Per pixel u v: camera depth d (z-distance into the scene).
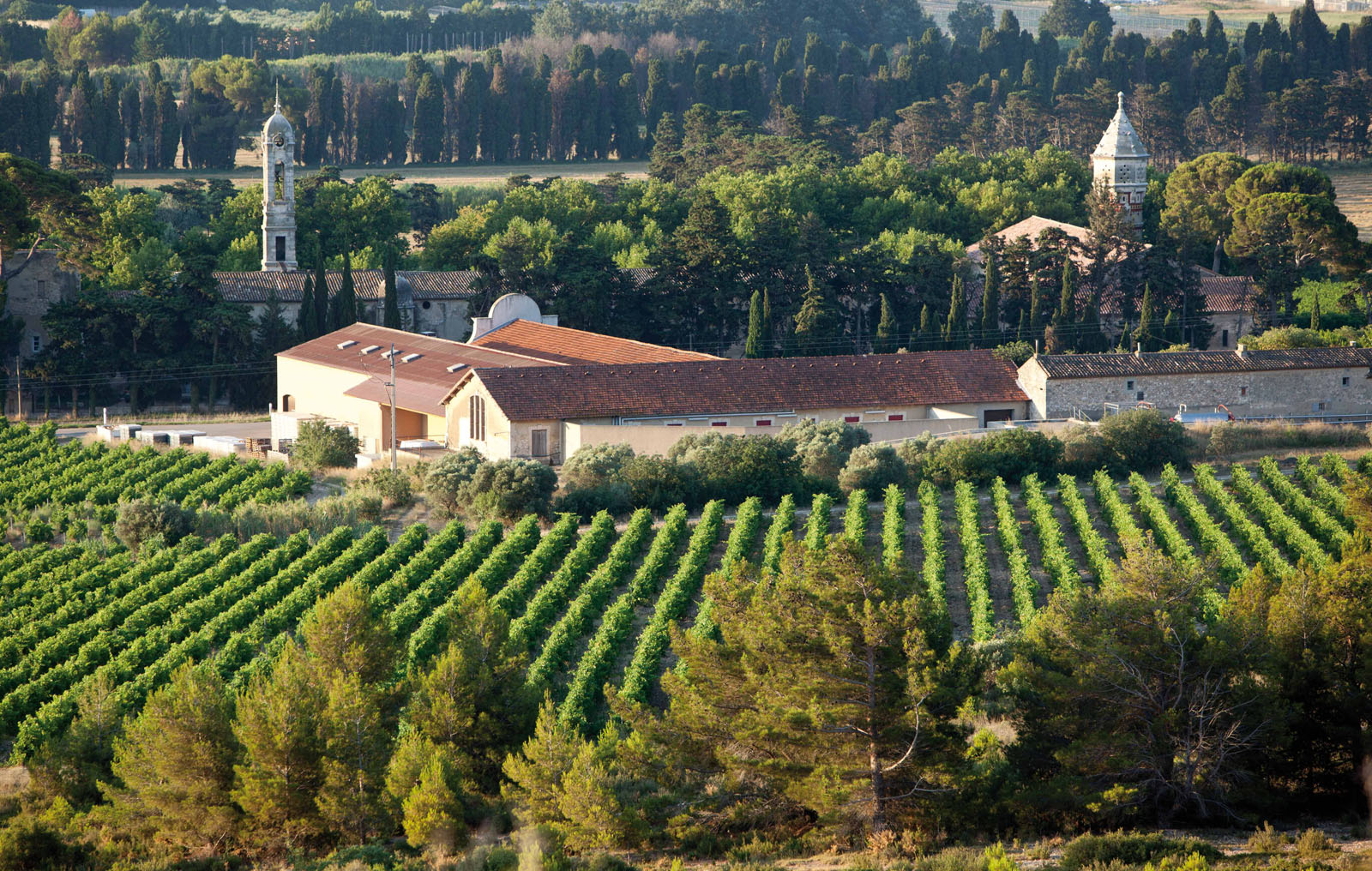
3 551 78.00
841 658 43.38
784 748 43.84
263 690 48.06
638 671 56.44
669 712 46.59
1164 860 36.09
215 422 119.56
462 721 48.34
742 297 141.50
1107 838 38.91
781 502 81.88
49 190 138.50
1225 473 86.94
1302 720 44.81
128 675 59.97
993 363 103.50
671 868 39.88
